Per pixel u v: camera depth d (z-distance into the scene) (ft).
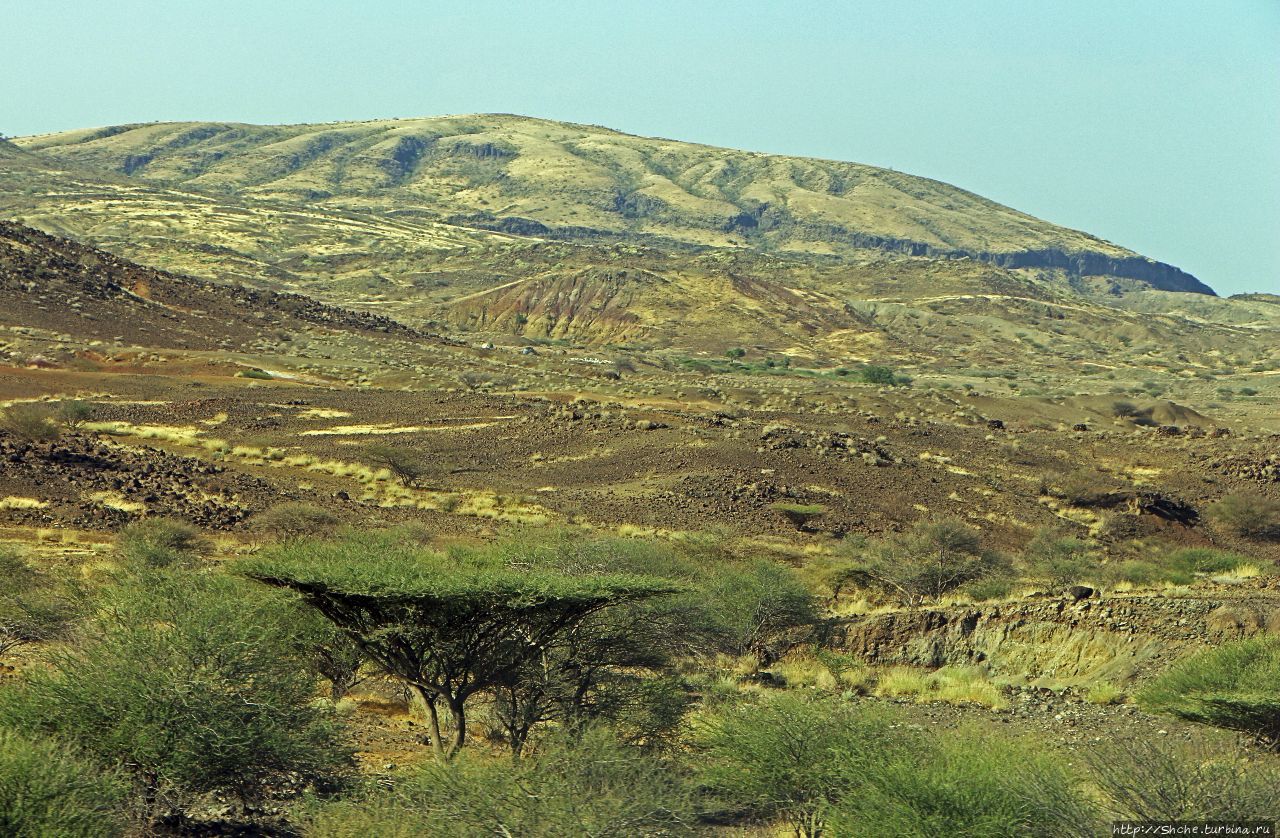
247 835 90.74
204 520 306.14
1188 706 139.23
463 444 471.62
